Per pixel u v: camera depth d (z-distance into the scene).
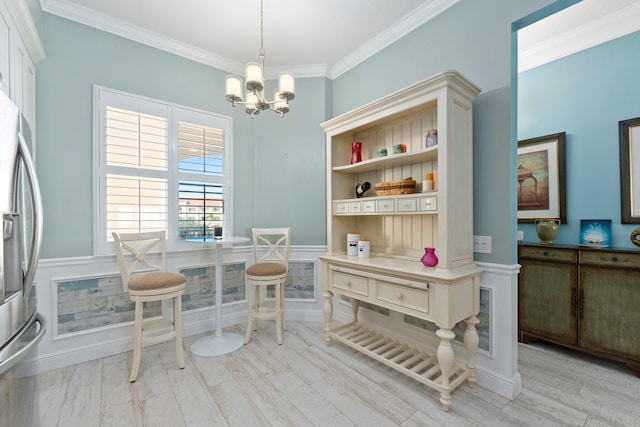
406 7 2.28
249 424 1.57
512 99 1.84
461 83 1.79
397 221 2.48
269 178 3.20
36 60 2.04
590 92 2.61
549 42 2.79
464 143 1.89
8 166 1.08
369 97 2.80
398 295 1.94
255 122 3.23
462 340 2.06
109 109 2.38
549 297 2.46
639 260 2.02
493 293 1.89
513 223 1.85
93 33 2.32
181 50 2.74
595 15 2.45
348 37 2.67
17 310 1.10
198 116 2.85
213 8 2.26
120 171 2.45
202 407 1.70
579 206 2.67
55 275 2.16
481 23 1.96
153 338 2.03
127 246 2.29
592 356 2.38
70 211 2.23
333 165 2.69
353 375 2.04
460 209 1.86
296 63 3.11
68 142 2.22
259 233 2.96
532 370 2.15
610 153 2.50
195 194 2.82
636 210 2.36
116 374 2.05
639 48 2.36
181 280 2.15
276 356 2.31
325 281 2.54
